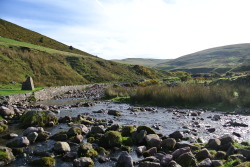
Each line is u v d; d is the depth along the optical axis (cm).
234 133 967
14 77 3519
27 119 1099
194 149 736
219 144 754
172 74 8894
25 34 8144
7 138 888
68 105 1983
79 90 3772
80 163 625
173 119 1351
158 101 2039
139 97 2205
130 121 1282
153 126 1129
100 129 962
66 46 9375
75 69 5612
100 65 6794
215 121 1277
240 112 1538
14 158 680
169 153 724
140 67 7919
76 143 828
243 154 644
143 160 655
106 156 711
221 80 2358
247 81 2055
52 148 769
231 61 12475
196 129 1070
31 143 830
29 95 2275
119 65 7606
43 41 8119
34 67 4378
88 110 1711
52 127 1099
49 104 2081
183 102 1956
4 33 6944
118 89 2823
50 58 5334
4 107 1297
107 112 1608
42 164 626
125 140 841
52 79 4319
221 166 573
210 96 1884
